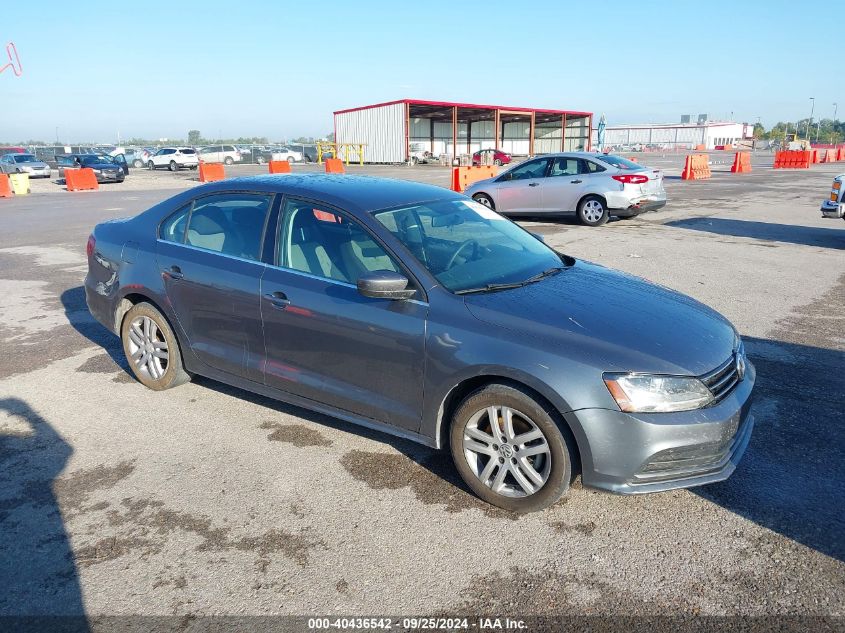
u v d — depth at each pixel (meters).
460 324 3.38
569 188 13.63
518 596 2.77
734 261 9.63
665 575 2.89
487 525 3.28
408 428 3.65
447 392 3.43
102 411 4.63
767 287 8.01
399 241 3.73
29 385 5.13
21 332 6.55
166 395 4.91
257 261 4.18
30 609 2.70
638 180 13.24
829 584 2.82
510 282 3.79
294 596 2.78
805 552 3.04
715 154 66.88
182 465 3.87
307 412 4.60
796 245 11.08
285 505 3.45
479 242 4.14
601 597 2.76
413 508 3.43
